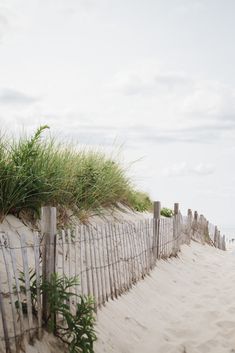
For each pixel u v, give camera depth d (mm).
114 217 7863
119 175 8586
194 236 14289
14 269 3650
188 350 4988
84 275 4992
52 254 3988
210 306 6793
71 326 3754
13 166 5316
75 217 6324
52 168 5977
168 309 6391
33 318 3807
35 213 5449
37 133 5586
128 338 4828
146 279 7270
